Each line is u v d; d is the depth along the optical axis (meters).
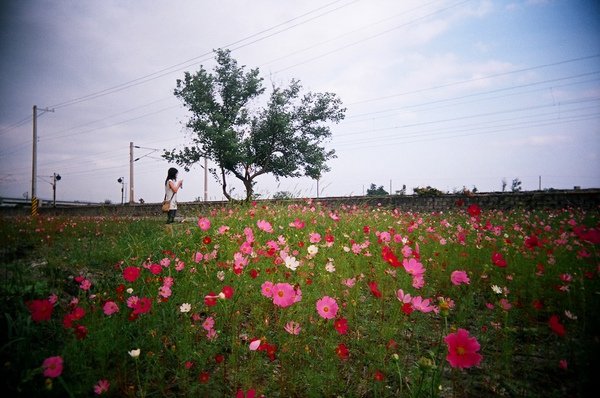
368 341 2.03
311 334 2.04
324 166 20.38
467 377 1.74
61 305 2.16
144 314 2.05
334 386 1.64
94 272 3.13
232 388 1.61
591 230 1.92
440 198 12.27
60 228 7.45
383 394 1.59
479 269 3.10
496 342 2.03
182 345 1.79
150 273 2.84
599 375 1.52
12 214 24.67
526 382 1.64
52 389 1.36
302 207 6.72
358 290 2.48
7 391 1.32
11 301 2.01
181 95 18.25
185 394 1.55
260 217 5.07
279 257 2.61
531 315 2.30
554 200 9.95
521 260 3.22
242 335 2.04
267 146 19.44
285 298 1.73
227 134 17.61
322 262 3.10
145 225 7.22
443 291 2.79
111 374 1.60
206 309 2.29
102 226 7.90
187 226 4.64
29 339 1.64
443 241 3.63
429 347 2.01
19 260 3.46
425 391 1.53
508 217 7.45
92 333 1.76
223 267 2.72
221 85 19.64
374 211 7.84
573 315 2.02
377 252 3.58
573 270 2.87
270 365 1.78
